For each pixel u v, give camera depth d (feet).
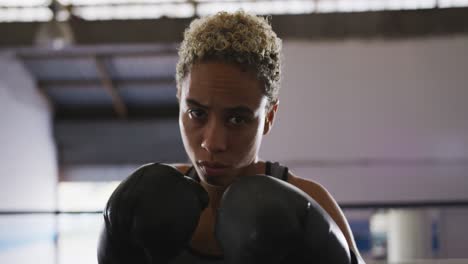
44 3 18.94
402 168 18.86
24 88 23.77
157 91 25.89
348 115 19.12
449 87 18.88
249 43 2.20
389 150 18.93
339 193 18.90
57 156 27.84
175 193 2.35
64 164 28.09
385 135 18.98
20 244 22.44
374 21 18.58
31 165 24.32
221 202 2.24
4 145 21.54
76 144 27.58
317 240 2.12
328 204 3.09
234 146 2.24
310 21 18.76
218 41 2.17
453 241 17.67
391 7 18.95
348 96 19.16
